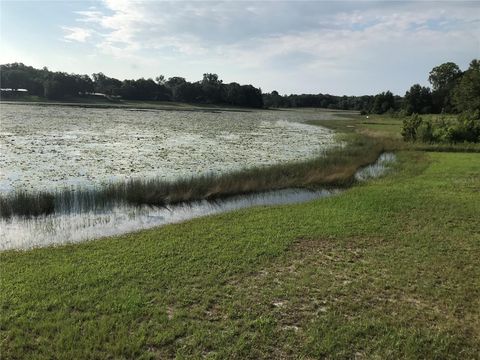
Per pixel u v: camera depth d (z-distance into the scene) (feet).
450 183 57.98
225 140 114.73
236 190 53.47
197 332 18.74
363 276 25.81
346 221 37.70
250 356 17.24
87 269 25.17
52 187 51.55
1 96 342.03
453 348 18.30
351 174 63.93
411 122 118.01
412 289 24.06
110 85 432.66
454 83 316.19
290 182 58.65
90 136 110.52
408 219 38.81
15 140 94.17
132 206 46.11
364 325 19.80
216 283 23.97
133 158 76.23
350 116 323.16
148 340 17.93
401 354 17.79
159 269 25.52
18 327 18.47
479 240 33.01
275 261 27.84
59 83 358.23
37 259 26.99
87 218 41.04
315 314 20.93
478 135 112.88
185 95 442.09
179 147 94.73
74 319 19.29
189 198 49.24
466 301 22.76
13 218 40.22
